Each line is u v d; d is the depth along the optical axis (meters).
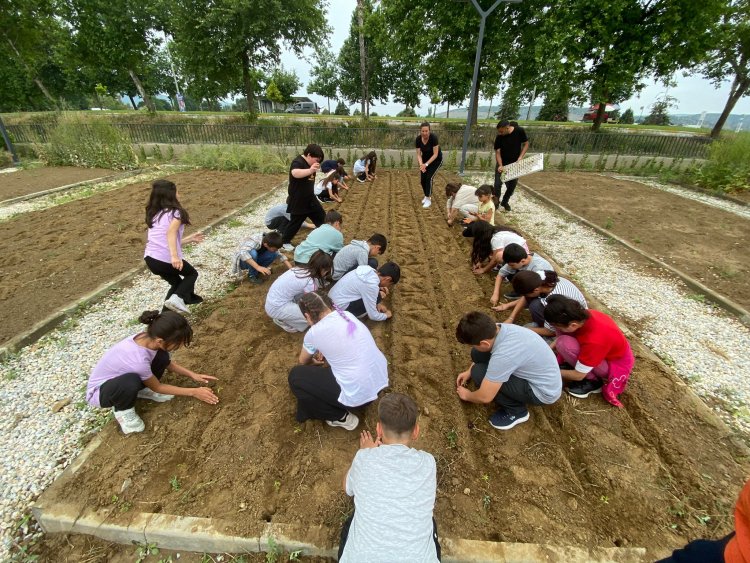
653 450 2.63
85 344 3.61
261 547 2.04
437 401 3.05
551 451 2.65
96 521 2.11
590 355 2.78
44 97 26.91
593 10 11.91
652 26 12.17
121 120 18.52
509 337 2.55
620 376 2.90
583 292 4.65
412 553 1.53
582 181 10.97
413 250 5.86
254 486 2.34
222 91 18.20
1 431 2.70
